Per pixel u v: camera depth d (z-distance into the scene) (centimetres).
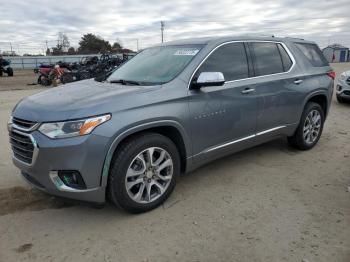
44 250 320
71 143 323
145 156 370
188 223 359
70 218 373
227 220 363
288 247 316
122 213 381
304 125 561
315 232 338
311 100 585
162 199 390
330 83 597
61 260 306
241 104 451
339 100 1075
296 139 562
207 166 510
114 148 339
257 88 472
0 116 937
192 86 403
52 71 2200
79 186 336
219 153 446
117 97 353
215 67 433
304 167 506
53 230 352
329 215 369
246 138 473
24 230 352
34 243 330
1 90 1841
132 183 361
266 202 400
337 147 599
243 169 498
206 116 412
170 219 367
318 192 424
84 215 379
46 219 371
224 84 434
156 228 351
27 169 351
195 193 425
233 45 464
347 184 446
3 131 743
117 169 347
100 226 357
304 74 548
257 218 366
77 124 324
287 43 546
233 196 416
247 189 435
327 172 487
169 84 390
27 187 444
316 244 319
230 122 443
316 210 380
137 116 351
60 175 334
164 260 303
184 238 333
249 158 543
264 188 437
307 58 571
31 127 337
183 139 396
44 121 331
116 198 354
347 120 821
